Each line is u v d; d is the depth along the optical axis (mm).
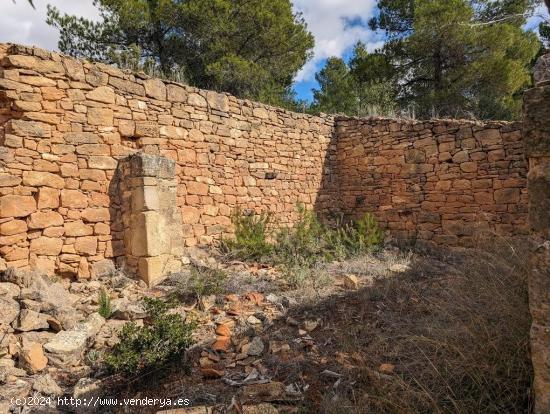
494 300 2742
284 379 2791
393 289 4555
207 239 7230
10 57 5051
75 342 3344
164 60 14164
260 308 4293
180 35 14000
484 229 7480
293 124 9188
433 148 8266
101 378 2986
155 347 2992
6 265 4750
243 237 7105
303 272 5285
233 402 2451
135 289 5113
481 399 2002
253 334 3553
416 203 8531
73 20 12570
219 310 4262
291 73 15859
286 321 3811
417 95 15062
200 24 13234
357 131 9711
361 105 13461
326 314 3963
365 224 8461
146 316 4023
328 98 17172
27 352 3096
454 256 6984
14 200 4895
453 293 3453
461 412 1988
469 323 2709
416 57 14109
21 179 4992
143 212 5445
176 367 3020
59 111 5422
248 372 2934
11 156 4926
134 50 11445
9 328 3473
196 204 7129
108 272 5562
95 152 5750
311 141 9578
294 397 2496
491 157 7457
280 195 8789
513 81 12617
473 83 13539
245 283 5188
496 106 12664
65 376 3051
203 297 4562
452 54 13594
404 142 8758
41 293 3955
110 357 2867
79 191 5539
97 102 5840
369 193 9453
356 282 4820
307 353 3148
